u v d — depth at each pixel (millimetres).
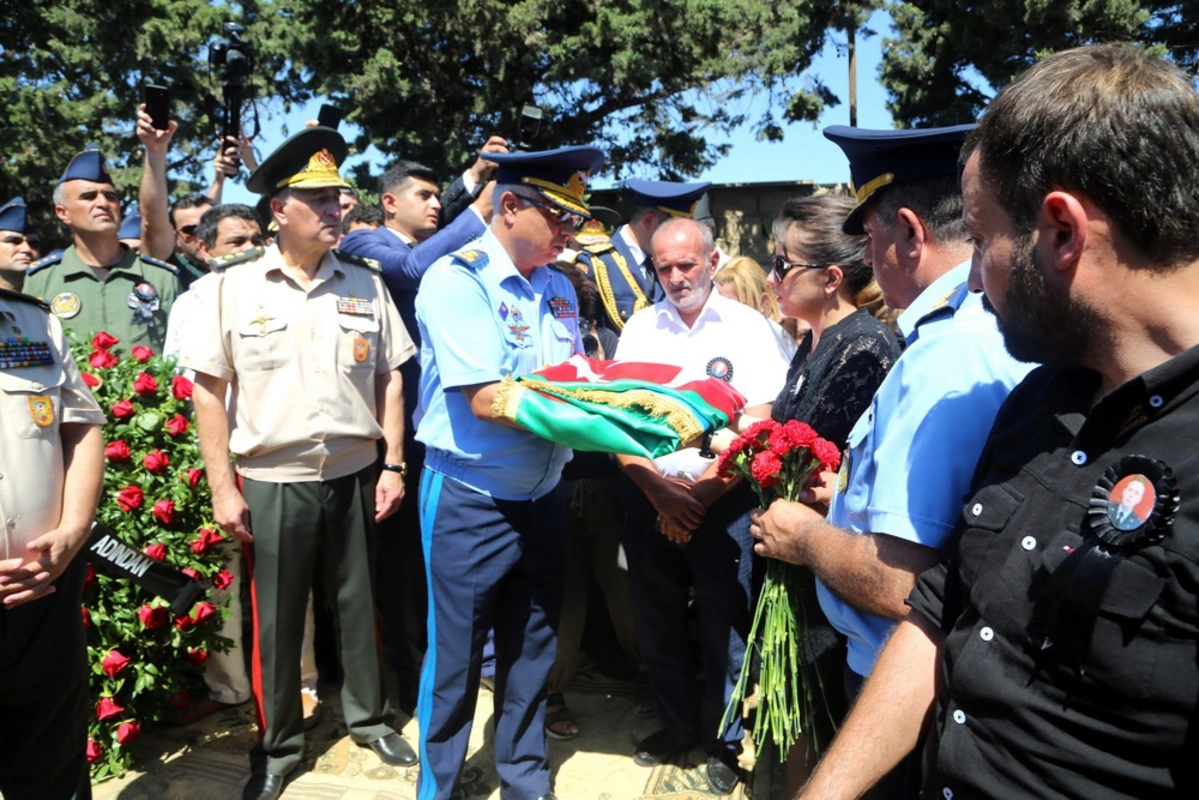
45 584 2418
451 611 2859
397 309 3793
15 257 4484
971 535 1195
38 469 2434
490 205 3820
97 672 3174
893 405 1628
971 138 1185
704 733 3158
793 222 2520
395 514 3791
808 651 2234
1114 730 995
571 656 3535
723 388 2672
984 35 13234
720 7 12422
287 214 3119
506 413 2533
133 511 3307
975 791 1118
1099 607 983
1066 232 1021
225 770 3293
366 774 3264
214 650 3439
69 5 14305
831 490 2275
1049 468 1126
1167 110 969
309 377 3152
